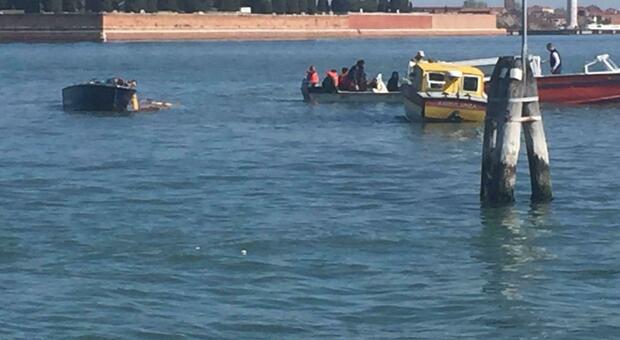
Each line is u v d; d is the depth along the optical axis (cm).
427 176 3700
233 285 2423
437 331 2152
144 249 2703
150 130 5100
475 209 3112
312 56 13838
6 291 2378
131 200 3309
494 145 2992
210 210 3158
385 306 2283
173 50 16075
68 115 5791
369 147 4428
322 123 5319
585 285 2409
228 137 4822
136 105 5909
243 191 3453
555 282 2431
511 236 2808
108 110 5850
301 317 2227
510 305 2278
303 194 3400
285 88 8081
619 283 2420
